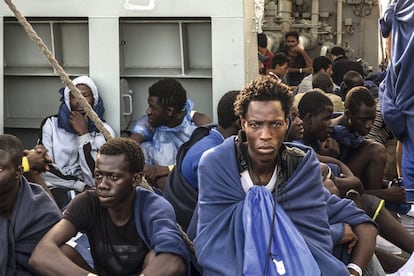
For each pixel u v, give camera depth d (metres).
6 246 3.62
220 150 3.54
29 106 5.48
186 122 5.05
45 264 3.45
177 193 4.24
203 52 5.34
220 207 3.49
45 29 5.36
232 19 5.12
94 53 5.22
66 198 5.02
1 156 3.59
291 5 10.69
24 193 3.71
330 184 4.21
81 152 5.06
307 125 4.97
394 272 4.49
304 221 3.48
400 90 5.78
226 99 4.47
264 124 3.40
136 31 5.37
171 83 4.96
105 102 5.23
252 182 3.51
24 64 5.43
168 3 5.13
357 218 3.85
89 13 5.19
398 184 5.73
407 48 5.66
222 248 3.42
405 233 4.41
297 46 9.95
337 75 8.34
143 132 5.11
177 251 3.49
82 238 4.23
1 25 5.23
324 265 3.43
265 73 8.80
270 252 3.34
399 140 5.95
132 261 3.61
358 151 5.24
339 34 11.11
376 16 11.09
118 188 3.52
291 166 3.52
